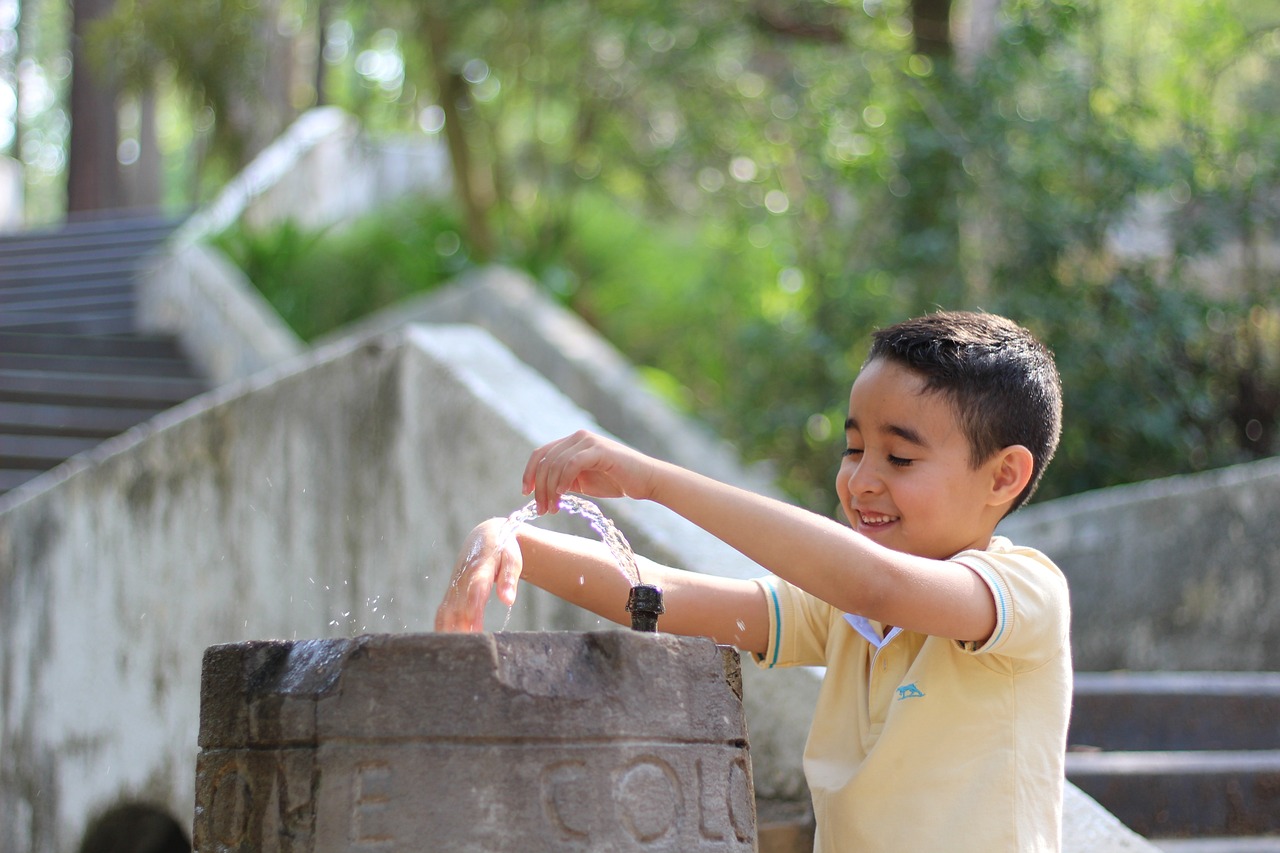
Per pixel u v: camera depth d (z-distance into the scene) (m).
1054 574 2.35
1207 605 6.78
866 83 10.10
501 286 10.99
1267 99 11.65
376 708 1.94
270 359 10.64
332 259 14.91
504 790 1.91
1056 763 2.33
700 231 15.18
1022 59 9.48
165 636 5.43
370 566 4.70
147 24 14.02
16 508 6.35
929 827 2.27
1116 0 11.06
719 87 11.84
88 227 16.06
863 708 2.50
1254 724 5.37
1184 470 9.37
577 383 9.62
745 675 3.66
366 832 1.91
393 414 4.67
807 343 9.73
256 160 18.23
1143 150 9.47
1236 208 9.66
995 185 9.35
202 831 2.11
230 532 5.25
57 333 12.42
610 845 1.93
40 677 6.08
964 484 2.40
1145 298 9.29
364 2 13.12
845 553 2.13
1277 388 9.73
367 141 15.46
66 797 5.82
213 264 12.58
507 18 12.49
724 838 2.06
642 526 3.87
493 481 4.24
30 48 33.12
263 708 2.05
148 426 6.12
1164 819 4.55
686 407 12.52
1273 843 4.38
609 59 12.80
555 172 14.64
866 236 10.01
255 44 14.53
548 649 1.99
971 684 2.33
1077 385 8.95
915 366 2.41
